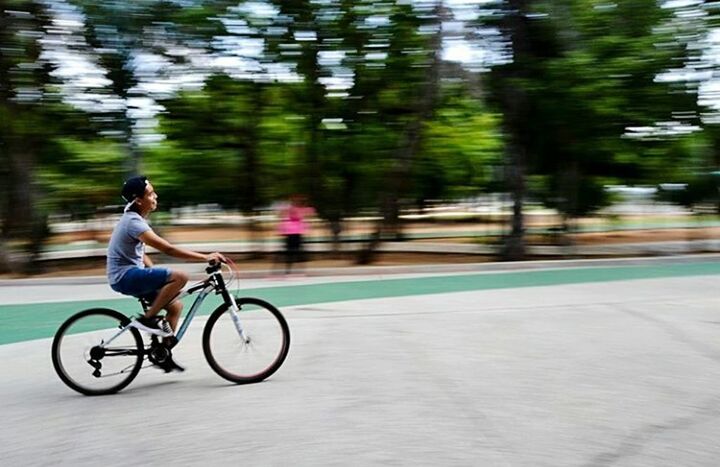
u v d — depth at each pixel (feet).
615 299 32.24
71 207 59.98
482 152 61.21
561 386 17.95
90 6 51.31
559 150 60.49
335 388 18.04
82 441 14.43
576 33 55.62
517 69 57.26
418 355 21.59
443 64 56.75
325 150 58.80
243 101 58.39
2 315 31.58
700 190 67.87
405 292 36.40
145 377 19.72
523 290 36.22
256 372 18.93
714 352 21.49
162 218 65.92
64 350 18.06
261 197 62.23
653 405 16.29
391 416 15.69
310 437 14.40
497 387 17.92
